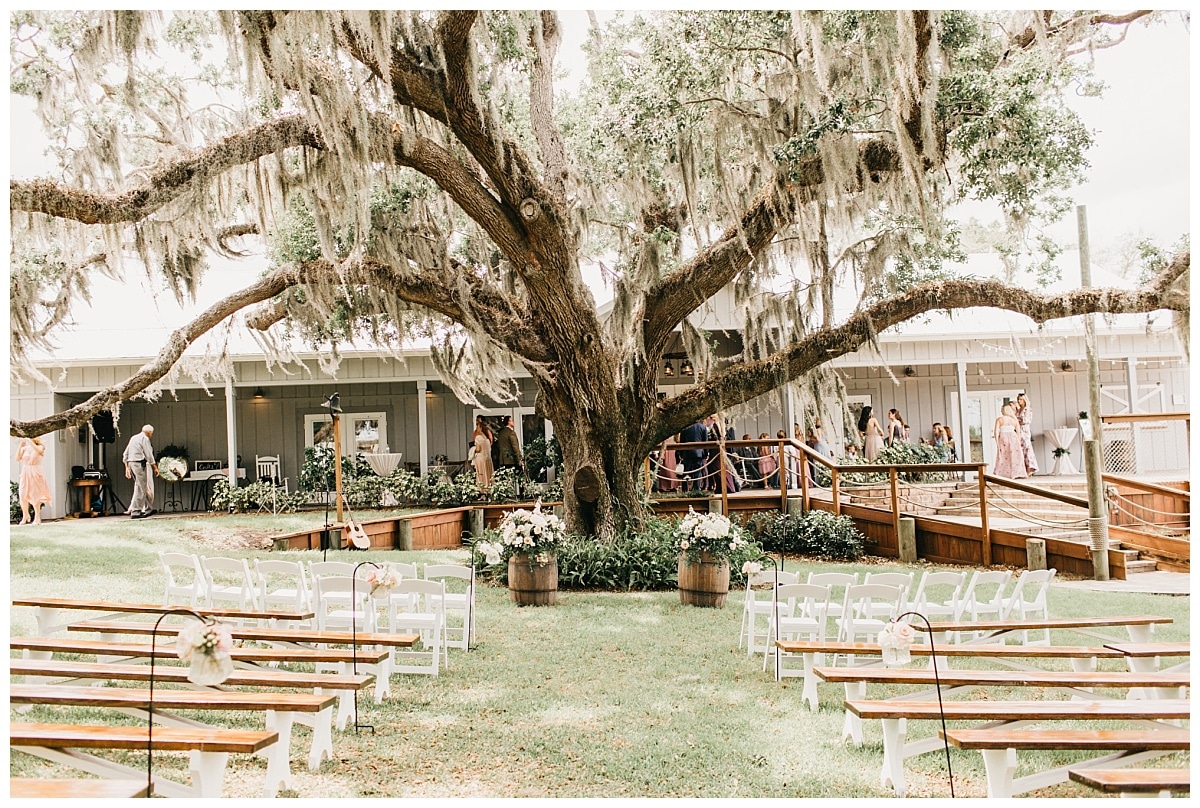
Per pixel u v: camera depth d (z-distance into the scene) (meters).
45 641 5.27
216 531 13.84
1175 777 3.47
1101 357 18.44
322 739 4.60
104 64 7.87
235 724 5.38
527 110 12.68
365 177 8.67
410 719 5.46
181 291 11.38
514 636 8.00
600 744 4.98
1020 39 9.77
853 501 15.26
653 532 11.73
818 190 10.07
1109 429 18.94
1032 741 3.76
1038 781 4.07
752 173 10.91
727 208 10.55
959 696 6.30
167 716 4.51
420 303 11.25
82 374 17.92
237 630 5.93
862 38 8.63
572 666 6.86
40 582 9.55
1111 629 8.47
